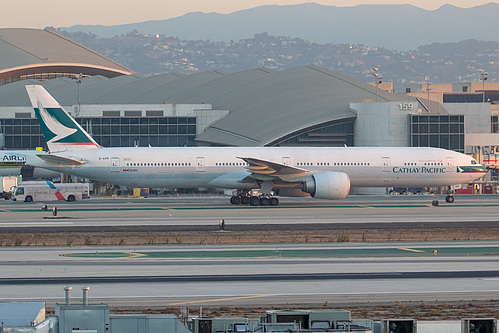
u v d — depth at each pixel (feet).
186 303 322.55
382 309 310.65
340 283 369.91
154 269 410.11
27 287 356.38
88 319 229.04
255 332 226.99
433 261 440.45
